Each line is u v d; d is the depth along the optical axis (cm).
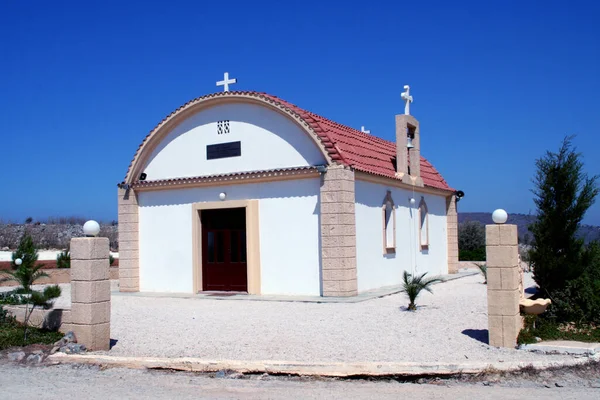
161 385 909
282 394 847
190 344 1142
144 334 1263
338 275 1770
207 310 1602
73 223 6344
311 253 1839
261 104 1923
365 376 912
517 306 1082
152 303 1800
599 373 909
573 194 1250
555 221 1252
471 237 3944
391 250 2158
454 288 2091
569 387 850
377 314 1445
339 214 1773
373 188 2034
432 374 903
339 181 1778
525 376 897
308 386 888
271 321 1377
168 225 2095
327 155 1802
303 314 1473
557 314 1236
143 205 2147
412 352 1030
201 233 2048
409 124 2325
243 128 1973
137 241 2144
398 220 2244
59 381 943
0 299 1535
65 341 1125
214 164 2017
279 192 1900
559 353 1003
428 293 1905
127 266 2127
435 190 2617
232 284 1992
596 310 1219
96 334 1123
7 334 1158
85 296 1124
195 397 839
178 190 2078
